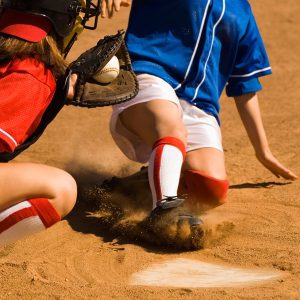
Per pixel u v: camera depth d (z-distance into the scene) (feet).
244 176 36.88
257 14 81.41
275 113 50.11
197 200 30.53
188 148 30.89
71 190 23.09
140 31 32.09
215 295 23.56
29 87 21.75
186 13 31.55
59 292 24.00
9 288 24.35
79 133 45.37
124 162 38.68
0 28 22.41
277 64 65.36
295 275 25.31
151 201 32.14
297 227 29.84
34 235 29.12
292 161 39.04
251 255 27.17
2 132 21.33
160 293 23.79
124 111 30.55
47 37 22.52
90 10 24.85
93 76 25.86
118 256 27.32
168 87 30.66
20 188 22.24
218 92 32.86
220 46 32.53
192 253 27.71
